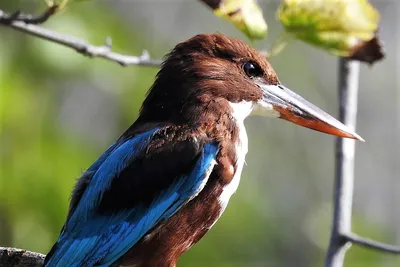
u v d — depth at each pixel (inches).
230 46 329.7
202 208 309.3
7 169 490.3
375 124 680.4
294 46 633.6
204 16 665.6
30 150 496.7
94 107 572.1
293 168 622.8
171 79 323.0
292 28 306.8
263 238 567.2
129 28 575.8
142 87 546.6
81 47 339.0
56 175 495.2
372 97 682.8
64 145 509.0
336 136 343.0
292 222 602.9
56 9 319.3
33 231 487.5
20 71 503.2
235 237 540.7
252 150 619.5
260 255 557.9
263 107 333.1
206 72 323.3
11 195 487.5
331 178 629.0
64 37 337.1
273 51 309.7
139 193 305.9
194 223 309.6
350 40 306.5
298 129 630.5
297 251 590.6
